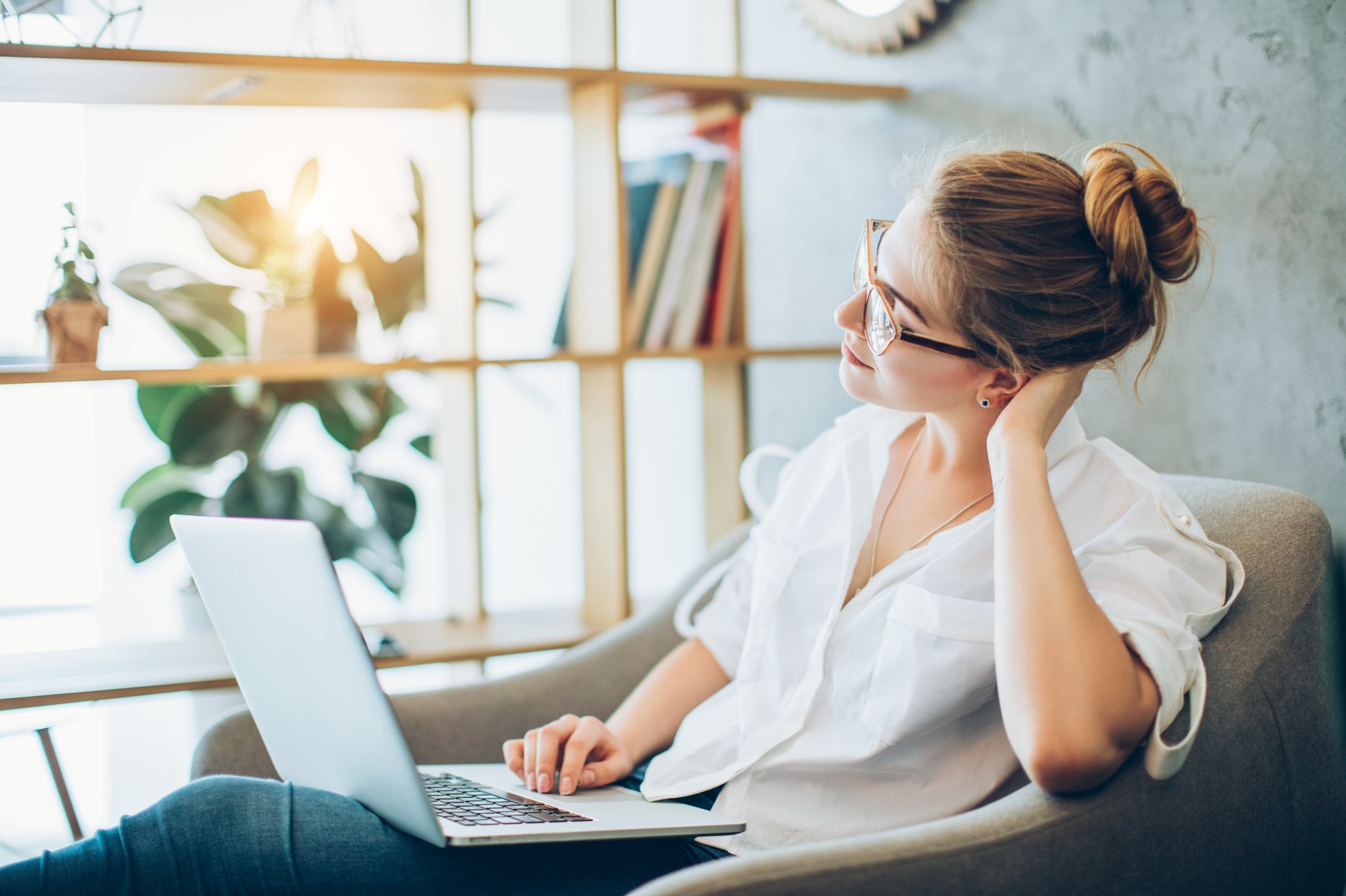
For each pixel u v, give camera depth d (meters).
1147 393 1.44
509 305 2.12
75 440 2.05
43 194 1.89
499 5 2.33
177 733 2.18
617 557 1.80
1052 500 0.93
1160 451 1.43
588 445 1.84
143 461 2.10
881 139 1.90
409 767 0.85
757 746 1.08
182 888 0.89
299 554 0.84
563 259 2.41
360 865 0.92
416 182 1.92
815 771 1.06
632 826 0.91
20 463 2.01
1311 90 1.22
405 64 1.56
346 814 0.95
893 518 1.15
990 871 0.78
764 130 2.21
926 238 1.00
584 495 1.86
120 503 1.86
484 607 1.86
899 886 0.76
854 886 0.75
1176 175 1.39
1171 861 0.85
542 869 0.97
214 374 1.53
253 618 0.94
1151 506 1.00
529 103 1.80
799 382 2.10
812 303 2.09
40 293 1.88
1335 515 1.22
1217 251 1.34
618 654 1.42
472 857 0.95
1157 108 1.41
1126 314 0.98
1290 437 1.26
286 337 1.68
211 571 0.98
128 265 1.78
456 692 1.32
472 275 1.77
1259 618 0.98
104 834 0.91
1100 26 1.49
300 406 2.18
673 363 2.45
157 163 2.03
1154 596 0.92
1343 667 1.19
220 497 1.89
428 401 2.24
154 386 1.84
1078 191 0.99
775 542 1.23
